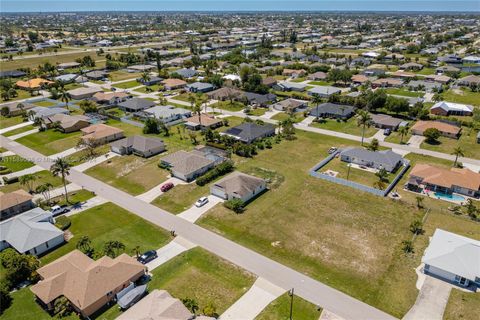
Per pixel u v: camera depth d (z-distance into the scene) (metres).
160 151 98.56
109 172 87.31
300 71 195.38
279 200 73.81
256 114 131.50
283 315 46.22
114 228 65.06
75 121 117.25
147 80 178.25
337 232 63.34
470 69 195.00
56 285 48.78
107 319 45.88
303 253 58.03
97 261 52.72
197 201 72.50
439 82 168.50
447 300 48.25
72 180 83.69
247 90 155.38
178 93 162.88
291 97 152.38
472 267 50.84
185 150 98.88
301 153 97.12
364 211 69.62
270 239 61.59
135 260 53.94
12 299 49.47
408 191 76.75
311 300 48.62
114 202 73.88
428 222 65.69
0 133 115.06
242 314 46.34
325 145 102.62
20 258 52.84
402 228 64.19
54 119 119.50
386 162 85.75
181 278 52.81
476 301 47.91
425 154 95.38
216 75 173.25
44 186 73.88
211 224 65.88
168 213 69.62
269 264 55.59
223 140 102.12
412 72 194.25
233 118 126.69
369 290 50.31
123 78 195.75
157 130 113.31
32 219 63.97
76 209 71.38
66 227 65.19
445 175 77.19
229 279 52.56
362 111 122.56
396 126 113.38
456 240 56.44
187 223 66.25
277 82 173.62
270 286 51.12
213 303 48.12
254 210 70.25
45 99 153.75
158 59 199.88
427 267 53.12
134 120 124.94
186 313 43.84
